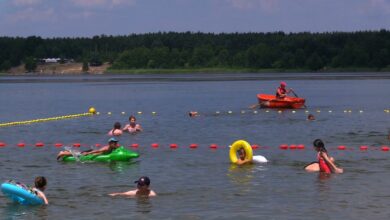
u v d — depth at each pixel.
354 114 55.91
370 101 74.31
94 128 45.78
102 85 138.00
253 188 23.08
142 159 30.09
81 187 23.48
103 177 25.42
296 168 27.20
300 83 136.62
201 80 167.88
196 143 36.09
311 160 29.41
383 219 18.73
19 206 20.58
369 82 138.50
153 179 24.92
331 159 27.41
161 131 42.66
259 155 30.56
